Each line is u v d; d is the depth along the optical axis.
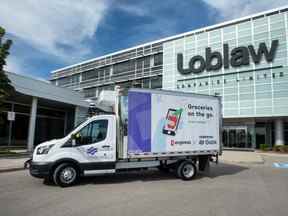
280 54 29.89
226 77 33.16
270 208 6.51
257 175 11.78
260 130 33.81
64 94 23.28
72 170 8.78
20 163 13.05
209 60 34.53
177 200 7.15
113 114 9.72
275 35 30.39
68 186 8.70
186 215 5.88
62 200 6.97
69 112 27.78
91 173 9.02
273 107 29.70
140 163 9.86
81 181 9.67
